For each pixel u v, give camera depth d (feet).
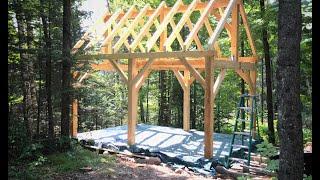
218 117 62.03
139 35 39.93
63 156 30.37
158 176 27.48
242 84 56.08
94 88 44.65
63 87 33.04
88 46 41.68
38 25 38.34
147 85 72.13
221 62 34.78
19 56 33.65
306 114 31.01
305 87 30.40
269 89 40.93
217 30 33.45
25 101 36.11
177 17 57.77
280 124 16.90
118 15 47.62
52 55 32.27
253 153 33.81
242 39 49.29
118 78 74.79
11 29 32.12
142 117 74.84
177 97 64.90
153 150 34.99
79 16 44.27
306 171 21.97
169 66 45.50
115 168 28.76
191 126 63.93
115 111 67.41
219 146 36.65
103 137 42.68
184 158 32.07
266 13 37.47
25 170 24.70
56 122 41.93
